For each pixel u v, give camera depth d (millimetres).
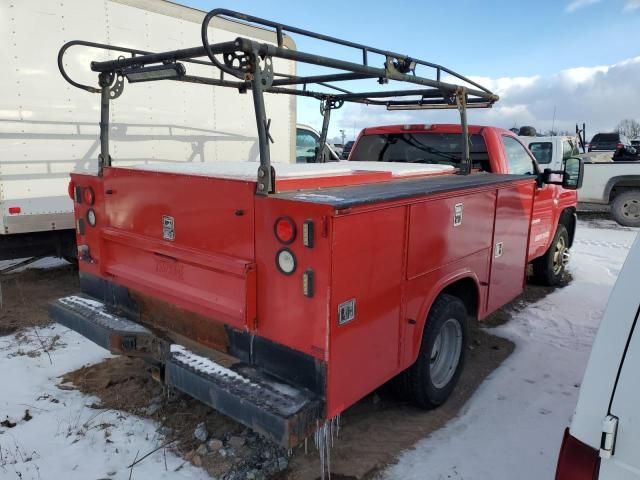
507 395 3668
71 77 5102
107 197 3342
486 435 3148
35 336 4496
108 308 3426
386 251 2547
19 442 2951
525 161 5465
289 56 2383
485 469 2805
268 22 2314
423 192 2764
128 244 3188
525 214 4277
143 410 3305
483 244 3619
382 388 3379
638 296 1335
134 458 2830
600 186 12422
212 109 6297
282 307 2404
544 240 5844
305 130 8953
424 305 2965
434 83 3492
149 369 3307
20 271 6598
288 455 2867
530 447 3021
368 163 4578
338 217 2199
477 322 5145
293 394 2336
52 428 3096
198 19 6008
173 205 2859
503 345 4617
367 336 2504
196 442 2969
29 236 5379
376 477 2730
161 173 2896
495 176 4117
